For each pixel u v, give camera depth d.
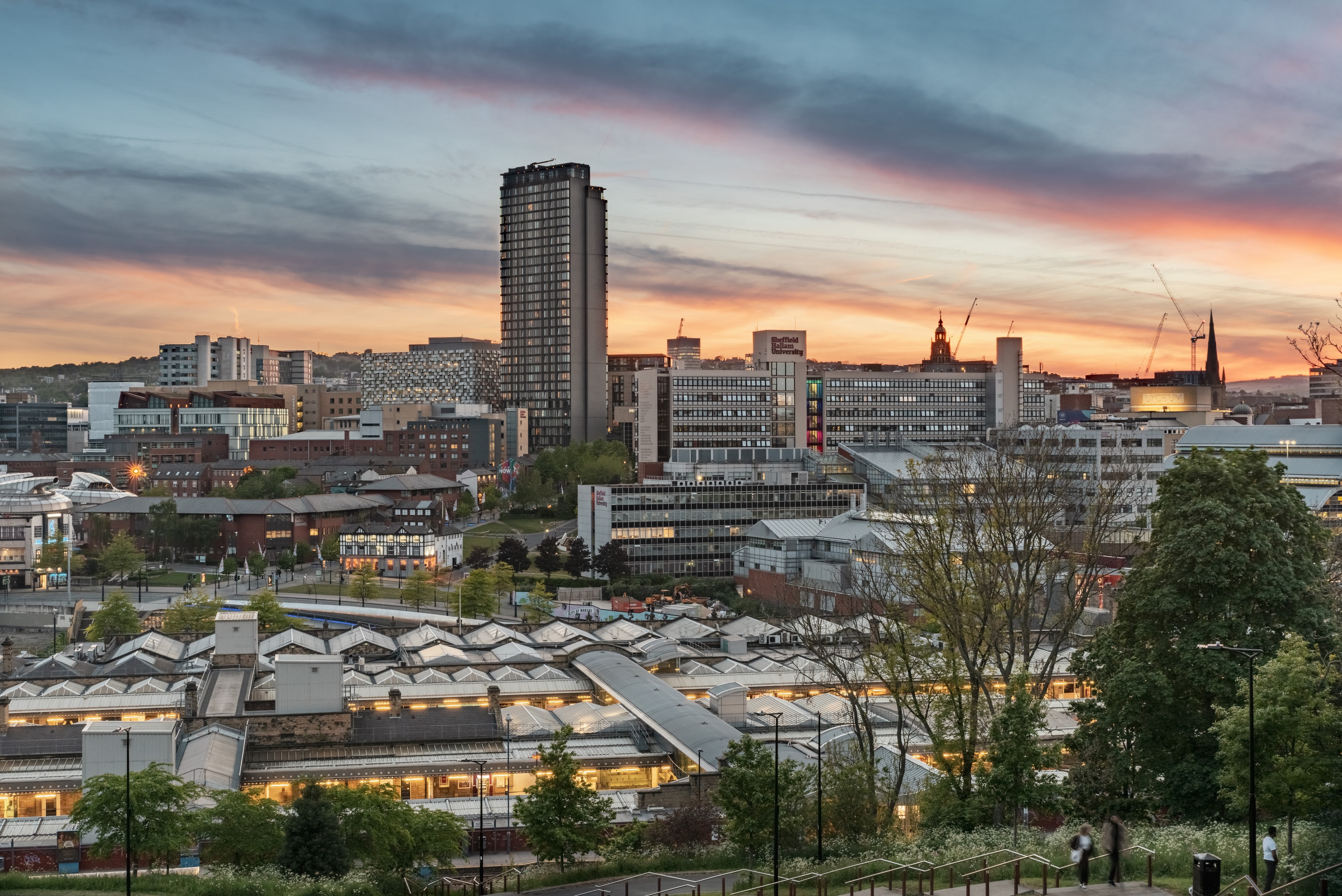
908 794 99.56
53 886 79.44
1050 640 149.38
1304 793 67.25
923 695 113.25
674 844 97.38
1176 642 82.19
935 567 94.25
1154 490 194.50
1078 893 52.34
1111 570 135.62
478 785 121.00
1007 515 95.00
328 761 122.81
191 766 113.12
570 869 93.00
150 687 150.62
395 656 182.88
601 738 132.62
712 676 157.50
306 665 132.12
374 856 90.75
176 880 81.44
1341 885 52.78
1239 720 68.94
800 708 141.25
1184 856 62.97
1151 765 82.50
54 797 111.75
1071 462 120.81
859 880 65.38
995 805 80.75
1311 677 69.19
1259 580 80.44
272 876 84.62
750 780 90.38
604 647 167.50
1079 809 82.19
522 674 159.12
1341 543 114.19
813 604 191.00
